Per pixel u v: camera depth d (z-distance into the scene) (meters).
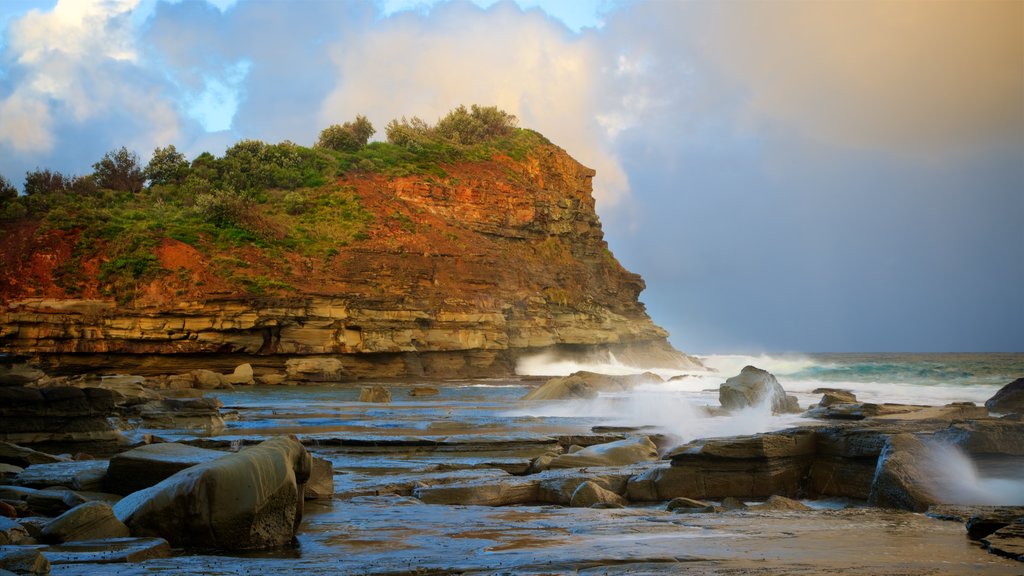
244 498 8.55
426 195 80.38
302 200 74.50
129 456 10.86
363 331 59.31
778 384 27.27
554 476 13.55
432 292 66.25
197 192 75.00
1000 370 68.06
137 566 7.29
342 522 10.27
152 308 54.81
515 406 31.14
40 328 52.22
